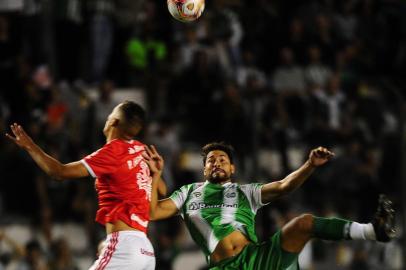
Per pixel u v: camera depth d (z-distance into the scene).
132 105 23.14
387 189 44.72
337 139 45.97
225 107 44.47
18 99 44.06
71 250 41.84
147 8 49.84
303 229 22.08
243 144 43.44
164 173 43.16
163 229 43.00
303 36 50.19
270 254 22.45
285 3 52.62
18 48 47.03
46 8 47.22
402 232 40.94
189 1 24.03
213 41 49.22
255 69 49.59
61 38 49.03
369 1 53.31
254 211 23.91
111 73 50.84
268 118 44.81
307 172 22.94
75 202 42.53
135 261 21.97
